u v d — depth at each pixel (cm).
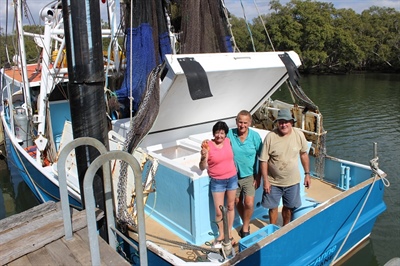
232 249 353
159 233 438
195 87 407
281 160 402
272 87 562
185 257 391
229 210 395
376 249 550
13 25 668
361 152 1055
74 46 319
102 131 341
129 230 393
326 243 424
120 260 281
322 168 579
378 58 4162
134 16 475
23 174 765
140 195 257
